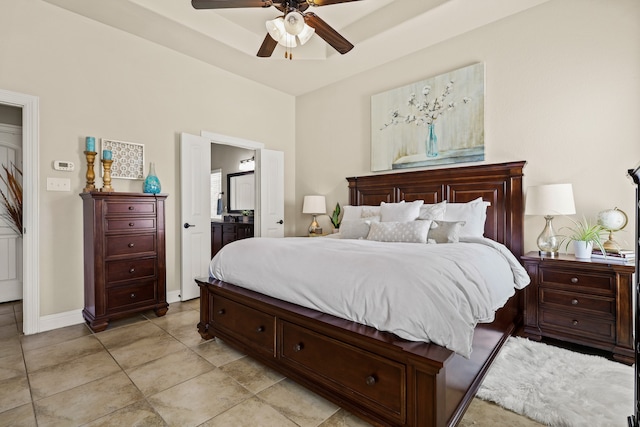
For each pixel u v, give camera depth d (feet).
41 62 8.95
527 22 9.51
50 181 9.10
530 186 8.70
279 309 6.09
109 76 10.27
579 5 8.66
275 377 6.46
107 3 9.09
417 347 4.38
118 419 5.16
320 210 14.57
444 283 4.73
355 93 14.02
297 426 5.01
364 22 11.10
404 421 4.42
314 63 12.89
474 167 10.43
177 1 9.97
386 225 9.36
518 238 9.59
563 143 8.93
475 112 10.50
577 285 7.57
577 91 8.71
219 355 7.42
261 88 15.06
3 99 8.31
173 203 11.91
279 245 7.31
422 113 11.78
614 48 8.18
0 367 6.83
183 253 11.89
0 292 11.84
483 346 6.18
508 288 7.04
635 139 7.91
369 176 13.26
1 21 8.35
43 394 5.84
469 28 10.48
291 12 6.82
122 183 10.55
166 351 7.63
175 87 11.92
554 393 5.57
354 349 4.98
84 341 8.22
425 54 11.73
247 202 19.61
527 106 9.55
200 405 5.53
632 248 7.89
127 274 9.53
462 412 4.88
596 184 8.45
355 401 5.00
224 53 12.02
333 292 5.48
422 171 11.69
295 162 16.79
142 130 11.02
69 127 9.46
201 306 8.34
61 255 9.32
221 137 13.34
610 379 6.01
